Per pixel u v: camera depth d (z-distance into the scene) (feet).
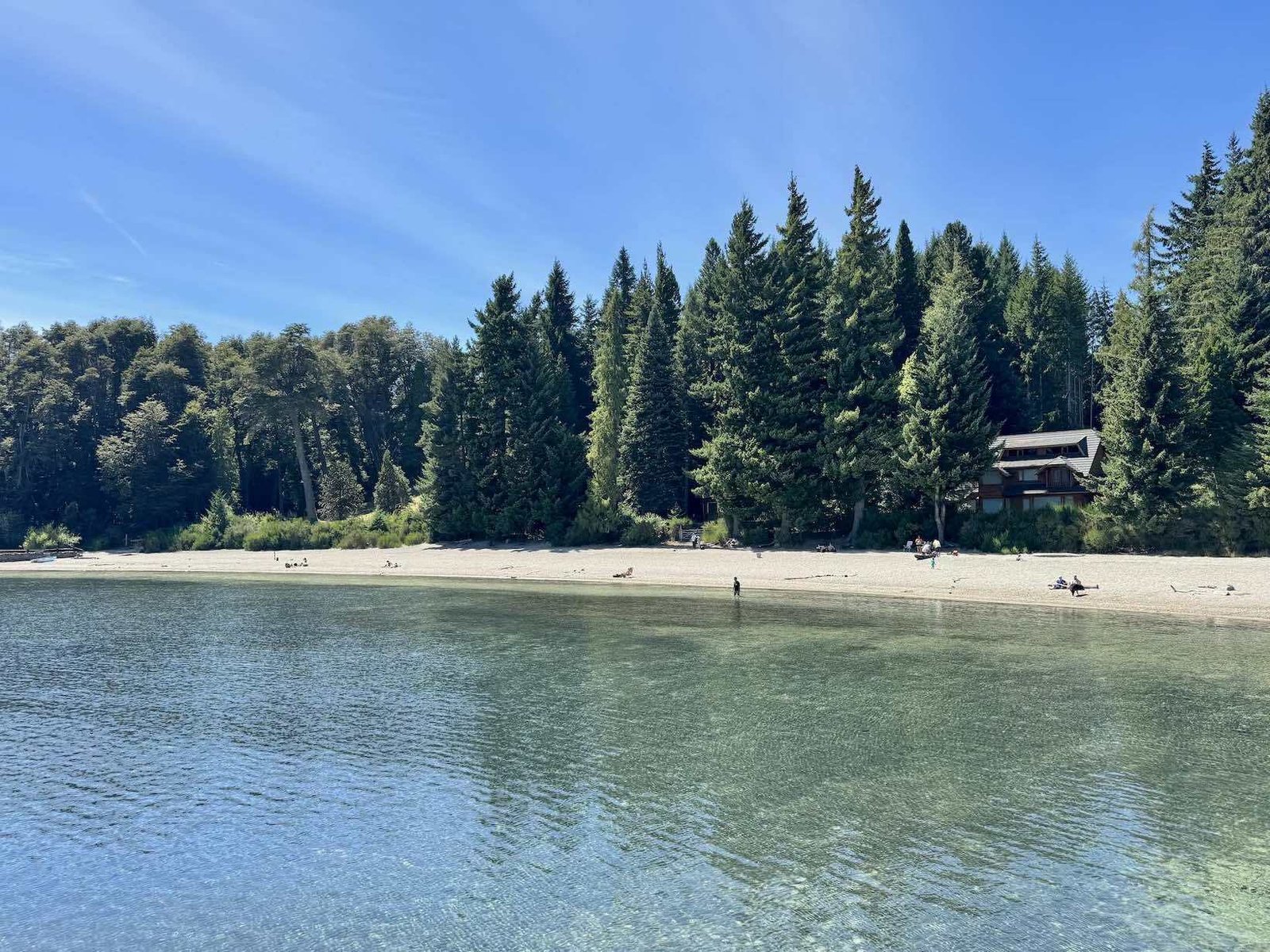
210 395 379.35
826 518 217.36
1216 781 53.26
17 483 313.12
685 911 38.06
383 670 91.09
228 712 73.72
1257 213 225.76
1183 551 167.94
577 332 352.49
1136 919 36.65
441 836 46.93
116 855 45.50
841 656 94.68
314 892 40.96
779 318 209.05
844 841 45.14
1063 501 211.82
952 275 235.20
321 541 273.75
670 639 108.06
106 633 120.16
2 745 64.90
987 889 39.55
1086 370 340.80
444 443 258.16
